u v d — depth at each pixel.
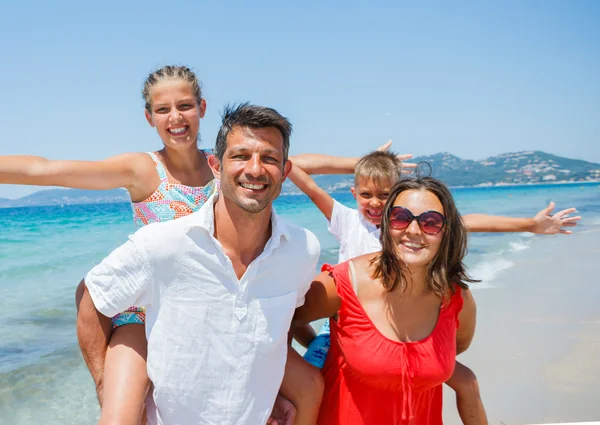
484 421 3.55
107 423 2.60
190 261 2.55
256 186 2.53
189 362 2.59
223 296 2.59
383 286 2.94
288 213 31.33
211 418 2.62
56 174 3.06
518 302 8.38
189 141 3.53
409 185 2.95
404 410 2.85
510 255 13.51
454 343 2.99
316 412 3.07
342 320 2.98
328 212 4.66
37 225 27.12
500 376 5.51
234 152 2.54
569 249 14.39
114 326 3.07
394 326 2.91
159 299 2.61
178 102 3.49
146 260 2.54
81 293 3.02
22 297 10.07
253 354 2.65
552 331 6.89
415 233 2.82
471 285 9.70
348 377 2.97
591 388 5.23
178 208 3.46
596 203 38.50
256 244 2.67
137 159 3.45
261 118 2.54
